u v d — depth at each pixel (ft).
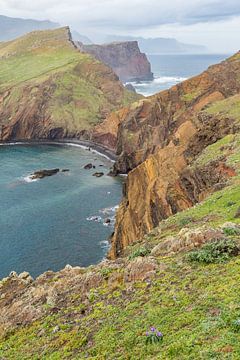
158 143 310.04
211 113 210.59
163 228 101.14
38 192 282.36
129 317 51.44
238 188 103.24
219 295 47.44
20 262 180.14
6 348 58.65
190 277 55.26
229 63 311.27
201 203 107.96
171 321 46.03
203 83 312.91
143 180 195.62
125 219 191.11
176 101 318.86
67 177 322.96
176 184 162.20
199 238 67.46
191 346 39.17
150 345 43.04
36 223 225.15
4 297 78.54
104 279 66.59
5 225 222.07
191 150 180.65
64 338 53.52
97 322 53.83
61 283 72.13
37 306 67.77
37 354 53.21
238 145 146.72
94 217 233.55
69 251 190.90
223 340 37.91
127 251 100.94
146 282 58.95
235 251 59.72
